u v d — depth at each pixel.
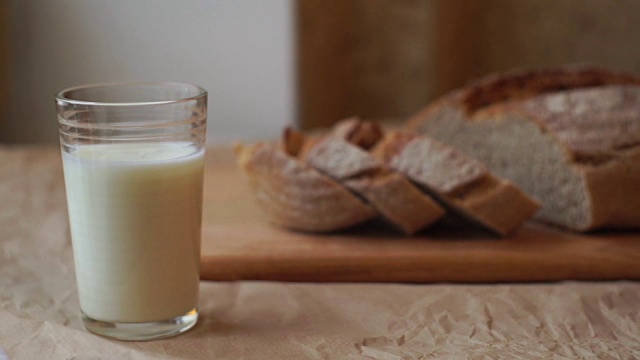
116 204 0.90
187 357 0.90
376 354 0.90
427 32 2.61
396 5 2.64
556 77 1.60
